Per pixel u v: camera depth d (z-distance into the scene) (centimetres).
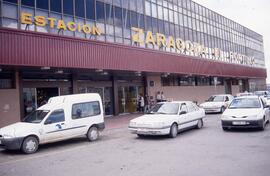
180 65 2841
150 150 992
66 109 1205
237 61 4862
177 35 3259
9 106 1667
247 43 5425
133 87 2722
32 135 1075
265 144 1000
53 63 1609
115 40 2369
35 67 1590
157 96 2691
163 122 1203
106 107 2417
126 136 1363
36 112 1198
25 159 957
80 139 1348
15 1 1692
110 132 1552
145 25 2734
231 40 4738
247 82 5641
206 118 2028
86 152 1021
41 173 764
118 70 2100
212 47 4091
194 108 1467
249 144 1012
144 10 2742
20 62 1457
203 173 686
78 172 751
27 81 1792
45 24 1836
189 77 3653
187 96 3534
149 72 2475
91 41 1852
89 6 2161
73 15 2033
